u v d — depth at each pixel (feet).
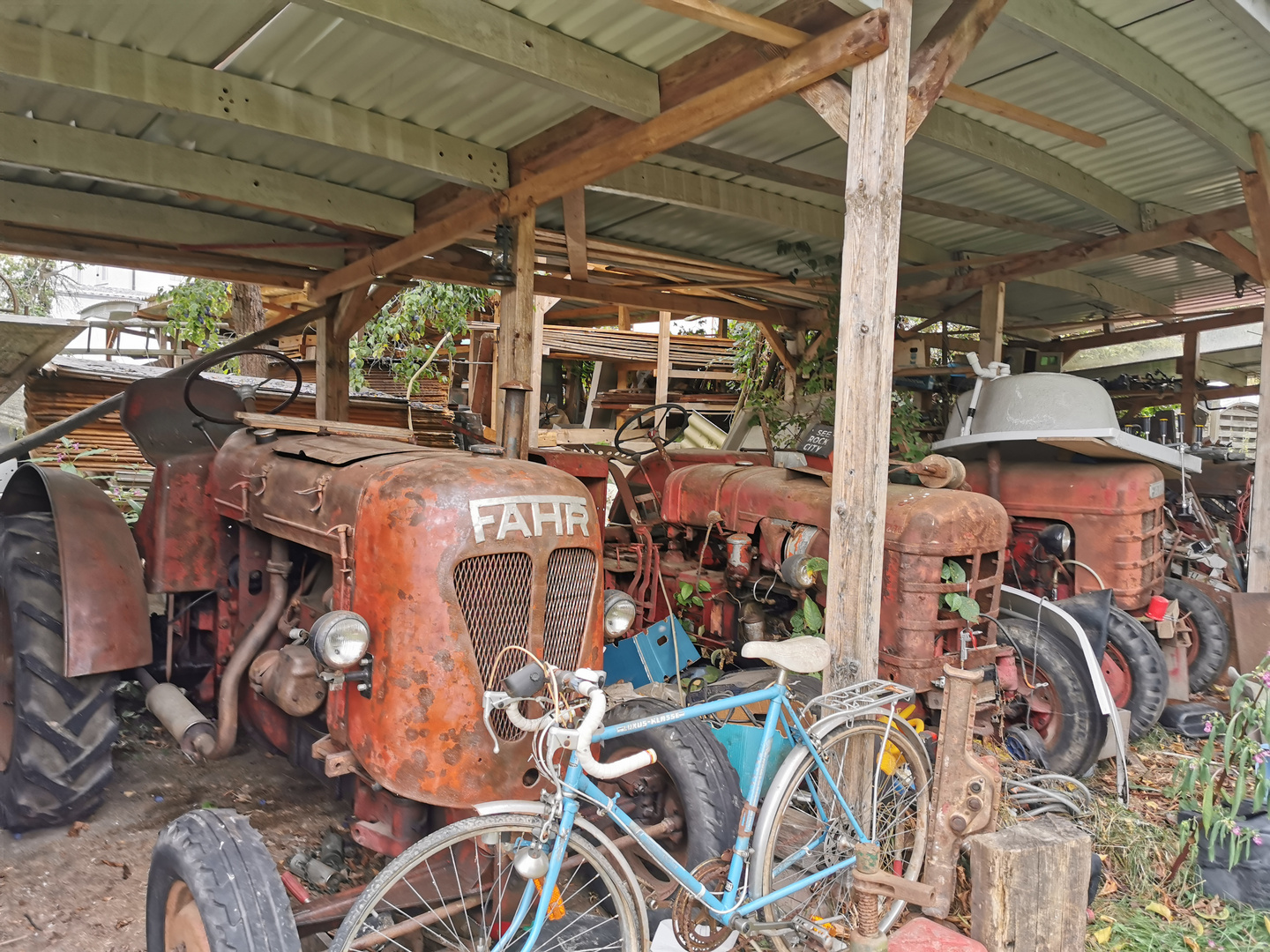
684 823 8.36
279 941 5.73
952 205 17.65
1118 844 10.00
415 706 6.76
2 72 9.75
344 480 7.86
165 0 9.52
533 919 7.18
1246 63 13.07
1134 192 18.47
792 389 27.50
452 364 37.35
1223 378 38.70
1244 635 15.93
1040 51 12.43
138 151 13.61
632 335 34.78
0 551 9.61
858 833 8.47
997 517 11.37
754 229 20.07
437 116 12.90
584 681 6.55
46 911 8.05
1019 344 31.40
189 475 10.41
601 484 13.69
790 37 9.40
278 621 9.28
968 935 8.26
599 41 10.84
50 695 9.00
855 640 9.04
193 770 11.04
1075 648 11.78
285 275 20.03
